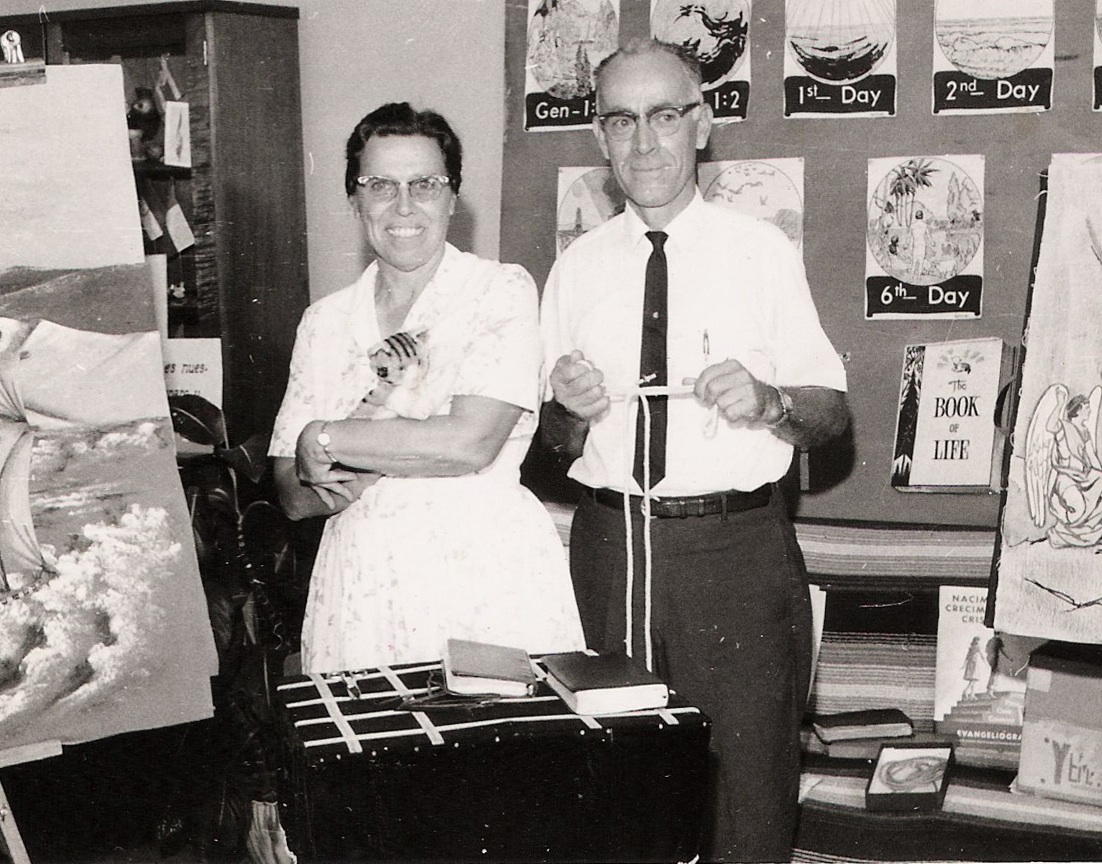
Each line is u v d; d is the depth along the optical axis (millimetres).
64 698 1544
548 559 1777
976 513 2607
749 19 2625
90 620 1554
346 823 1246
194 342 2842
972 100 2559
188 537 1604
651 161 1963
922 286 2605
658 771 1321
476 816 1279
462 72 2881
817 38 2602
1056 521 2193
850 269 2635
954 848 2576
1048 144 2535
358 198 1749
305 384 1813
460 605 1705
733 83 2648
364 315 1800
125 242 1549
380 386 1758
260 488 2799
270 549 2740
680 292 2053
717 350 2031
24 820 2316
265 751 2340
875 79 2590
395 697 1395
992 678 2604
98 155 1529
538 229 2752
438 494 1732
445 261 1780
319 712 1349
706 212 2078
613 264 2104
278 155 2908
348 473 1718
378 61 2920
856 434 2652
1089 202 2158
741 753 1981
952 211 2582
